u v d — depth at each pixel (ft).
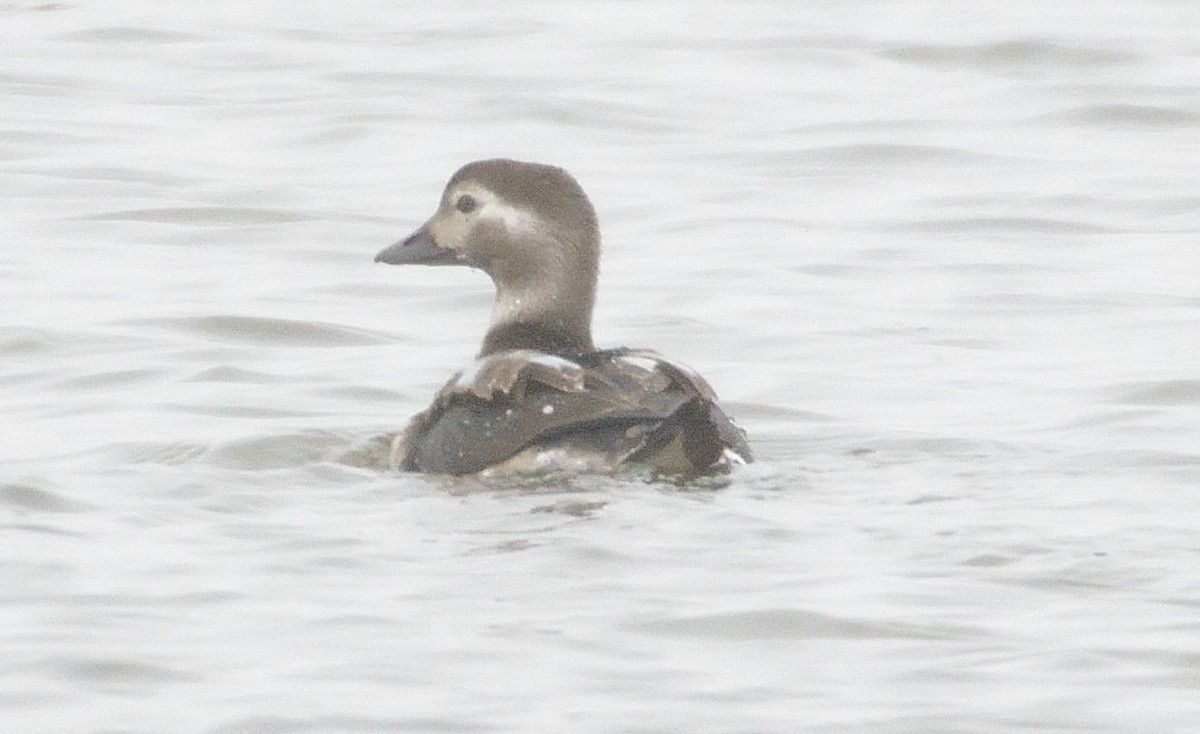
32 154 78.48
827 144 80.69
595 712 33.96
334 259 68.03
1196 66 90.84
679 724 33.58
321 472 46.50
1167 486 46.03
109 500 44.39
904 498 44.57
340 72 90.17
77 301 63.00
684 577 39.45
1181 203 74.13
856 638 36.96
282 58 92.63
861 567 40.06
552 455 44.47
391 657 35.88
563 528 41.75
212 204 73.15
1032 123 84.07
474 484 44.57
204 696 34.45
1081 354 58.95
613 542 41.09
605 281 65.92
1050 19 98.99
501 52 93.76
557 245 51.11
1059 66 91.40
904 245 69.82
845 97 87.25
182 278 65.62
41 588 38.93
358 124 82.58
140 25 98.27
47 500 44.32
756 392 55.83
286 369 57.52
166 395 54.85
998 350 59.57
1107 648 36.47
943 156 79.56
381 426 51.60
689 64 91.91
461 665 35.58
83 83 88.33
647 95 87.10
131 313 61.87
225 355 58.54
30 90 87.04
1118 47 93.76
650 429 44.34
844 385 56.39
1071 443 50.37
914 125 83.25
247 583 39.22
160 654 36.01
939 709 34.14
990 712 34.06
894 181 76.95
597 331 61.21
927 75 90.74
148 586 39.06
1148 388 55.36
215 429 51.49
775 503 43.78
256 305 63.00
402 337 60.95
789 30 97.66
